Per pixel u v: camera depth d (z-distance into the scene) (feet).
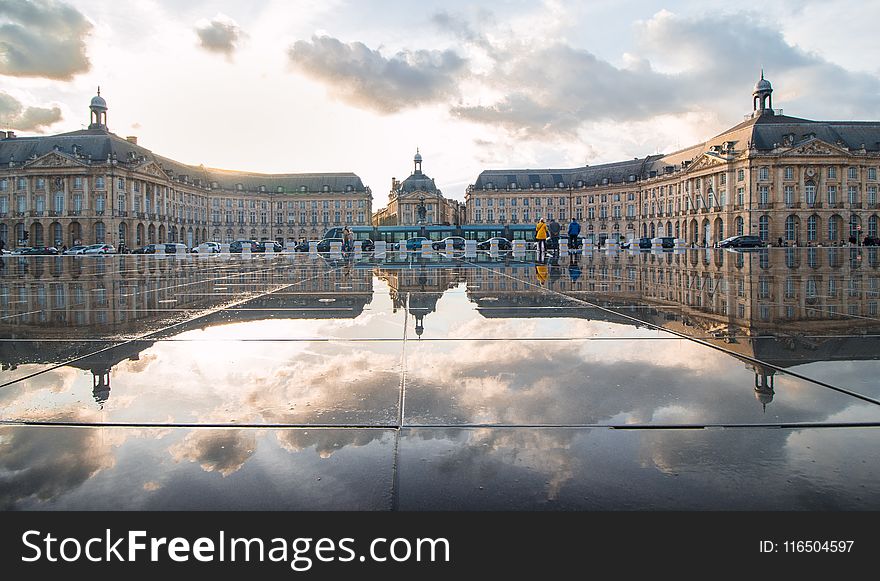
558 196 389.19
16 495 8.40
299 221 405.80
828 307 26.35
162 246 179.42
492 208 391.24
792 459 9.16
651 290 35.76
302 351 17.49
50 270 71.61
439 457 9.43
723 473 8.75
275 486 8.55
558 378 13.97
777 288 35.96
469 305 28.84
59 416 11.46
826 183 246.06
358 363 15.81
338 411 11.66
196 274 59.82
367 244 175.42
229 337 19.90
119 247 238.48
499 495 8.25
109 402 12.34
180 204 339.77
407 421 11.05
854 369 14.43
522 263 79.56
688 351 16.88
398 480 8.68
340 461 9.30
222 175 394.73
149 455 9.61
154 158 322.55
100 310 27.78
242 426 10.87
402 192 403.54
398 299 31.96
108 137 285.23
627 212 354.74
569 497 8.18
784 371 14.30
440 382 13.71
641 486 8.42
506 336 19.75
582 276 50.24
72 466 9.23
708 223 274.77
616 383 13.42
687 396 12.32
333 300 31.78
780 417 10.96
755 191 244.63
